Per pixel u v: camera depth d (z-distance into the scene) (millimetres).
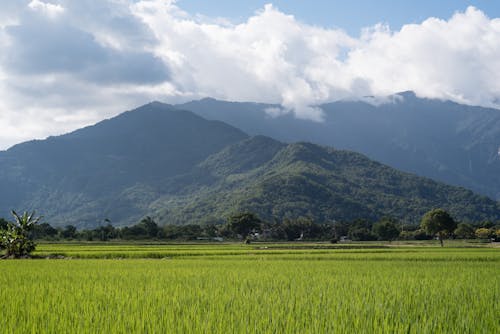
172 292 18578
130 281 22828
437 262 39188
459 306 15516
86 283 21938
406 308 15180
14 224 54188
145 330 12070
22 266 34344
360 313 14234
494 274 26703
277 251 60375
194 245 96375
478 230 146250
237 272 28172
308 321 13023
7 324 12594
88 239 133250
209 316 13461
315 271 29031
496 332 12078
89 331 11859
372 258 45188
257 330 11891
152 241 132375
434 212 98500
